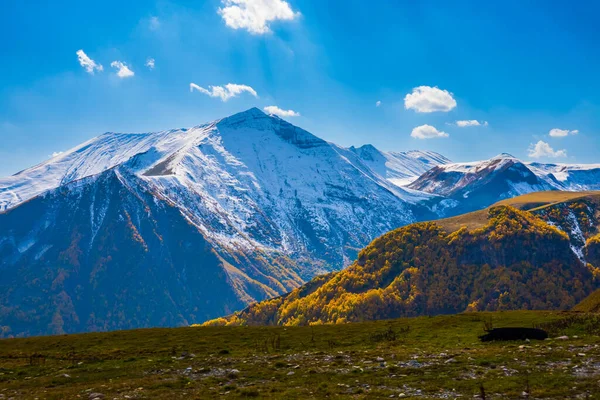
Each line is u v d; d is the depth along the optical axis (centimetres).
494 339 5656
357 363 4862
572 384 3512
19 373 5541
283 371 4709
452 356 4834
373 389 3797
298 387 4022
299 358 5431
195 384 4381
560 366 4050
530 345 5106
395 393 3650
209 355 6072
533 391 3434
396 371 4369
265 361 5356
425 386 3788
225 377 4597
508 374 3938
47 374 5434
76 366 5816
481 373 4044
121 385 4472
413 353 5212
